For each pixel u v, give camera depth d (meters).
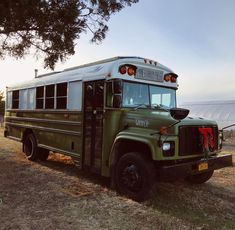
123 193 5.63
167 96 6.90
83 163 6.71
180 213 5.03
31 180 6.53
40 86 8.59
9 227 4.07
